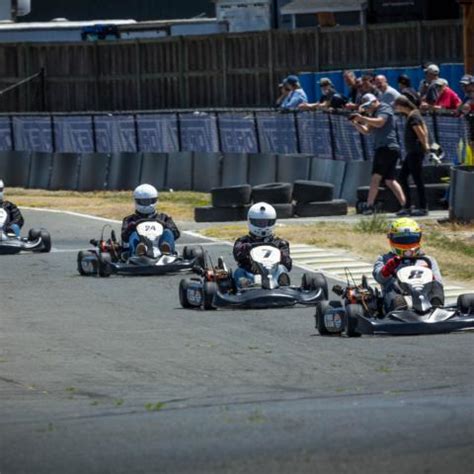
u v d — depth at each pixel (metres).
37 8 133.00
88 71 106.19
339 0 103.19
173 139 84.94
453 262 51.38
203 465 20.44
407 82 68.31
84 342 35.91
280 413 24.53
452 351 32.31
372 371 29.80
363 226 59.78
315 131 75.06
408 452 21.00
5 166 92.81
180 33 111.25
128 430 23.23
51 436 22.89
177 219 70.19
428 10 99.25
